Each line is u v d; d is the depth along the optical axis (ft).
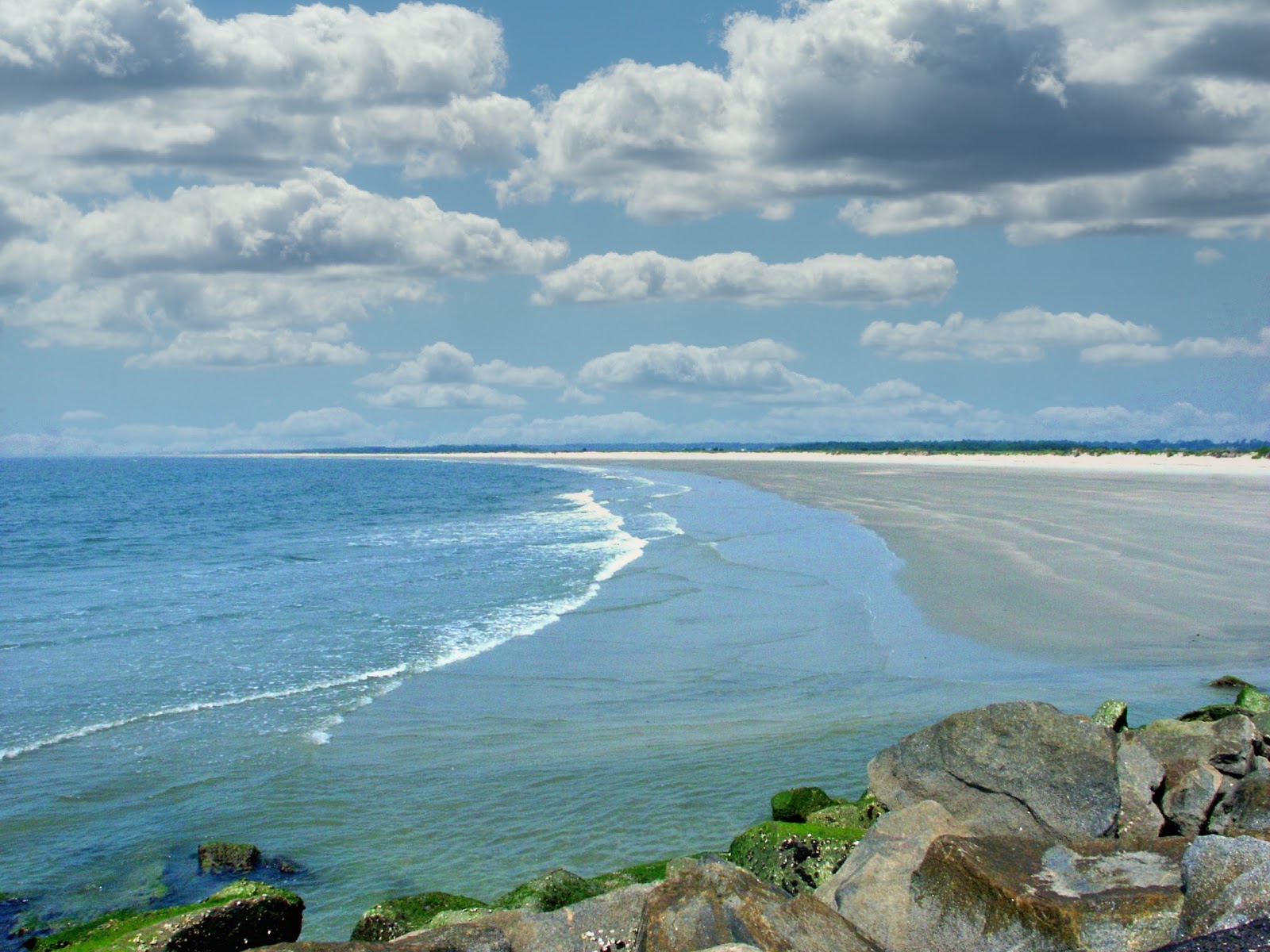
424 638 57.36
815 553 91.25
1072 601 64.39
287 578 84.12
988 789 25.54
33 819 31.55
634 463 471.62
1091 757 24.99
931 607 63.36
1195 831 24.30
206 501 219.61
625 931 20.44
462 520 146.20
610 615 63.36
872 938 19.43
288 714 42.50
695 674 48.42
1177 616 59.36
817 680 46.91
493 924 20.80
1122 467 250.98
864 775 34.04
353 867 28.19
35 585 83.20
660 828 30.17
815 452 597.52
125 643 57.36
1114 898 17.78
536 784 33.83
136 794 33.53
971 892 19.07
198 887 27.25
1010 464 298.76
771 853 25.04
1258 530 101.60
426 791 33.45
